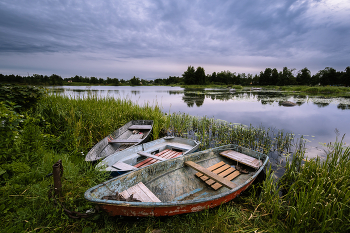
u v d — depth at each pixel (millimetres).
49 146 4867
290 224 2977
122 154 5051
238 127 9117
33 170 3480
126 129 7953
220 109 15086
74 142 5277
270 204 3352
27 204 2852
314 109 14781
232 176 4375
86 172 4078
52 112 6523
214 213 3232
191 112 13797
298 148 6602
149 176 3738
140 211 2637
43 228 2484
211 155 5152
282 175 4672
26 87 6168
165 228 2779
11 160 3525
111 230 2658
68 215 2738
